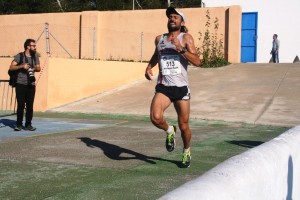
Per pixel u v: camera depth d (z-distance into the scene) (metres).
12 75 8.71
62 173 5.37
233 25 19.27
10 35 22.42
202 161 6.09
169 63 5.03
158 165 5.83
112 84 15.66
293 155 3.45
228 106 11.87
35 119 11.31
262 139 8.01
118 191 4.57
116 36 21.12
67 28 21.67
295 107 11.41
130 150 6.89
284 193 3.23
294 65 17.80
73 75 14.18
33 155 6.45
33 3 36.03
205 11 19.77
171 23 5.05
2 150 6.82
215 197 1.78
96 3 39.94
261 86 14.04
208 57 18.48
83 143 7.50
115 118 11.36
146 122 10.55
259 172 2.48
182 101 5.11
